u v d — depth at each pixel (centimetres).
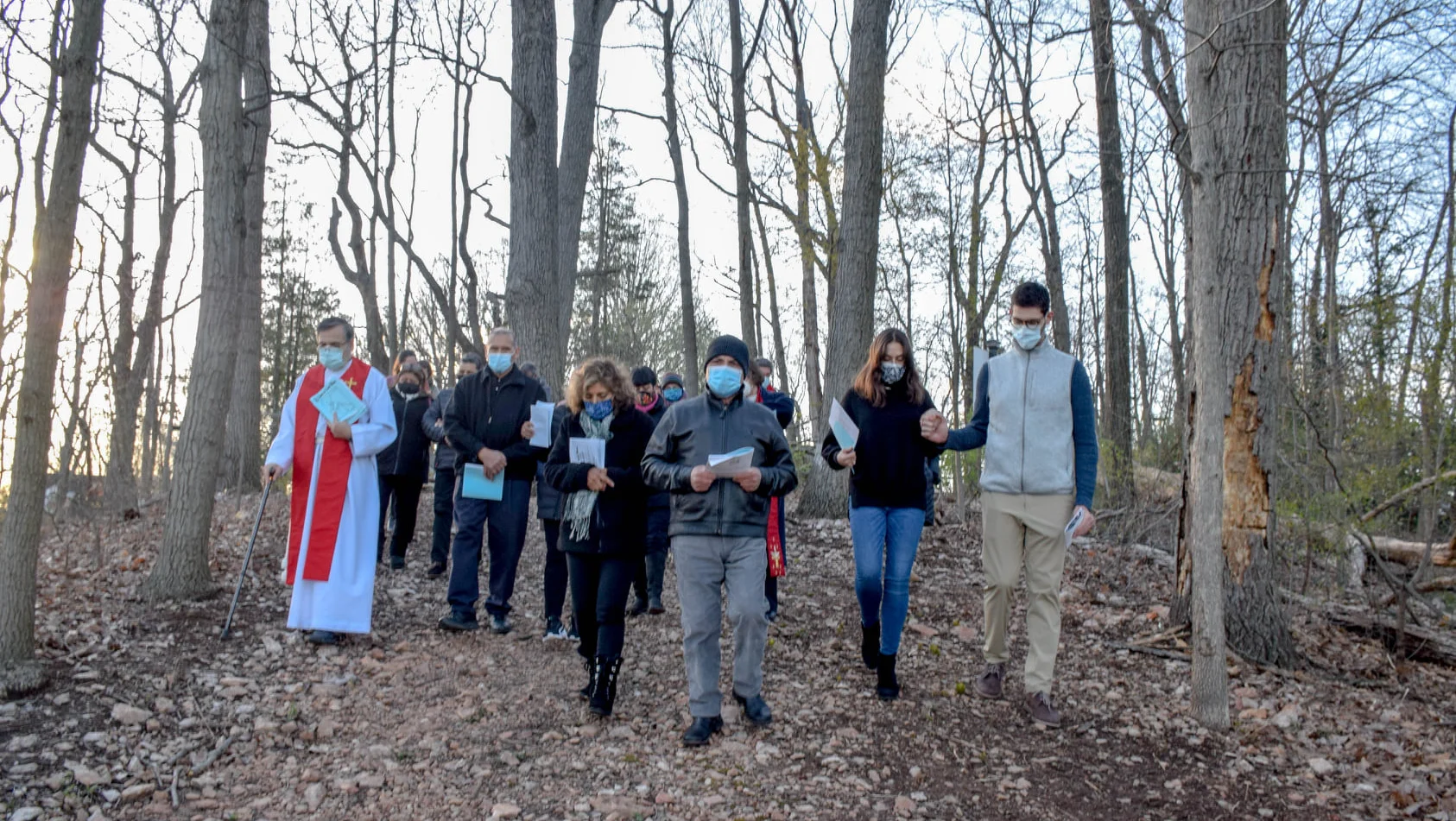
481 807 373
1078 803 405
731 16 1424
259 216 1238
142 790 371
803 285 1334
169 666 497
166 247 1293
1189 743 470
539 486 615
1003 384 506
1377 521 793
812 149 1386
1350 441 758
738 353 452
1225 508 605
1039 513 492
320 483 565
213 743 419
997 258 1673
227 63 646
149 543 854
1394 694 561
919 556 873
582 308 3394
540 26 1124
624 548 465
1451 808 405
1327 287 1163
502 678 525
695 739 438
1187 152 632
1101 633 654
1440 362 718
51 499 1098
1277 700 530
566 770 409
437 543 784
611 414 475
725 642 621
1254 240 597
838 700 506
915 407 505
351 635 585
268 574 700
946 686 539
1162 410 1538
